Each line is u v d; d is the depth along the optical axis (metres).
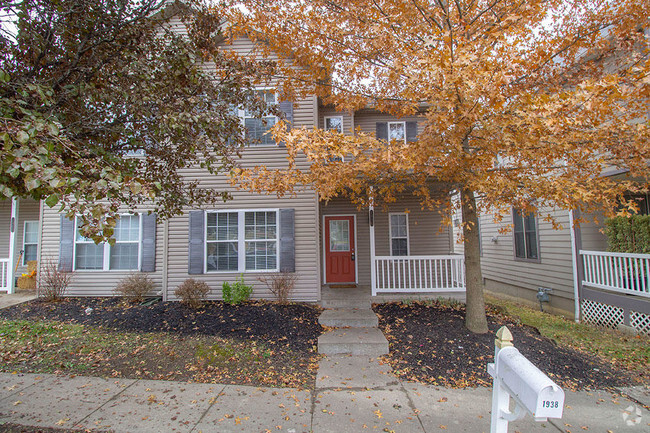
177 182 4.94
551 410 1.83
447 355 5.12
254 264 8.48
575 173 4.78
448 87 3.63
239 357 5.15
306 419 3.54
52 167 2.16
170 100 3.91
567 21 5.35
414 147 4.43
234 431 3.30
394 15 4.97
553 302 8.76
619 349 5.70
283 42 5.65
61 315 7.41
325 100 6.34
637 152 3.96
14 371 4.63
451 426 3.43
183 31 7.38
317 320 6.84
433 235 10.33
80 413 3.58
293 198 8.54
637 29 5.27
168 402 3.85
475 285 5.93
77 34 3.76
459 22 4.64
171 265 8.47
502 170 5.10
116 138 4.06
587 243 8.20
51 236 9.30
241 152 8.52
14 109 2.77
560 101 3.50
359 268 10.15
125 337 5.97
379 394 4.11
